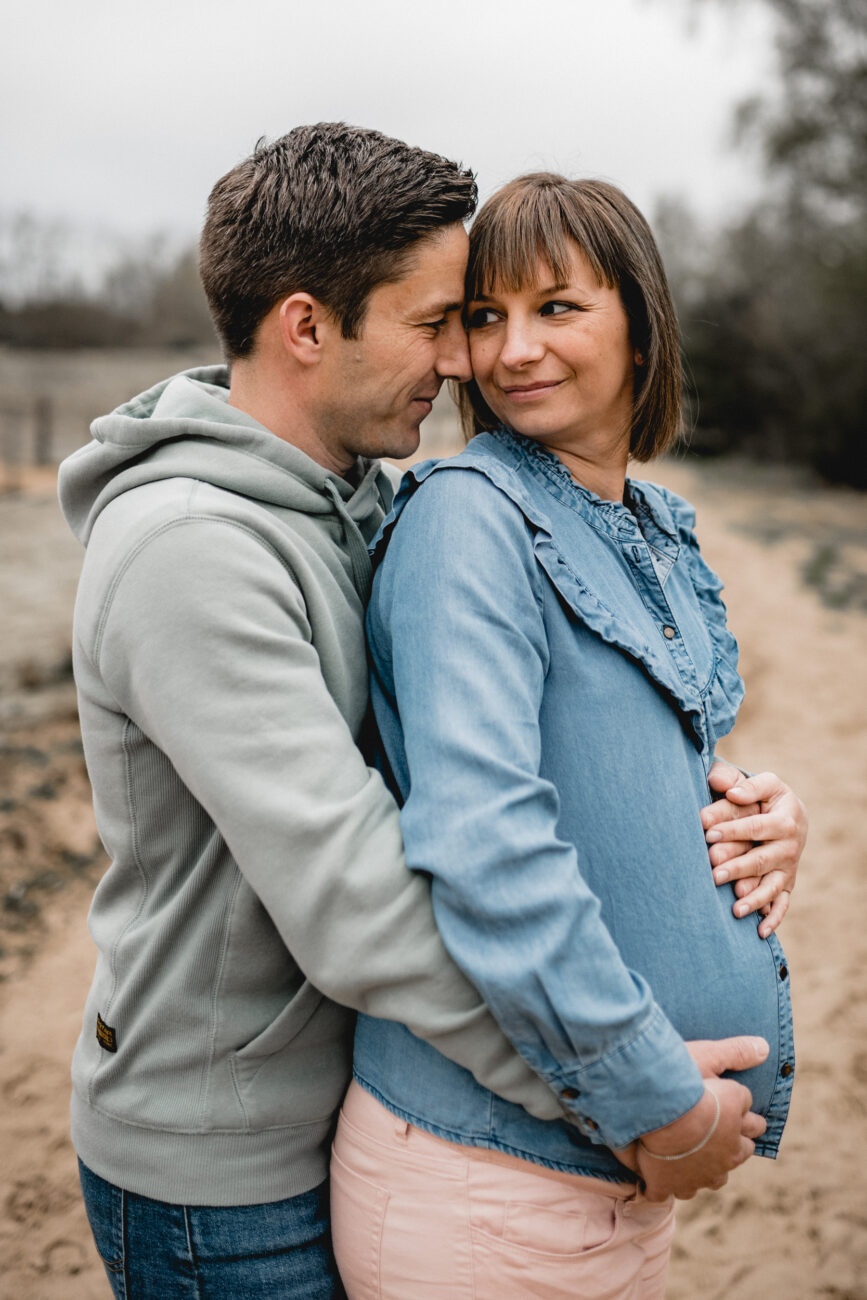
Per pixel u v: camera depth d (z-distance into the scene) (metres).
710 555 11.07
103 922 1.41
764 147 17.03
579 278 1.36
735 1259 2.71
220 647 1.20
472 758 1.14
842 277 16.73
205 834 1.33
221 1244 1.32
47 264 27.14
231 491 1.34
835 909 4.37
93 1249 2.67
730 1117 1.21
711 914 1.32
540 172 1.46
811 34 16.08
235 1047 1.32
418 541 1.28
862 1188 2.95
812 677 7.31
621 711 1.29
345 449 1.51
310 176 1.35
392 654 1.33
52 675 6.14
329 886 1.16
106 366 22.12
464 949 1.13
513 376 1.40
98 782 1.36
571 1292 1.27
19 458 12.95
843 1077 3.39
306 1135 1.37
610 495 1.51
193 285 27.75
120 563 1.25
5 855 4.40
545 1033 1.12
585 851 1.27
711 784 1.47
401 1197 1.29
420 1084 1.28
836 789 5.52
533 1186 1.26
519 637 1.22
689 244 20.23
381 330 1.38
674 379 1.49
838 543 11.90
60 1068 3.33
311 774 1.19
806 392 17.33
